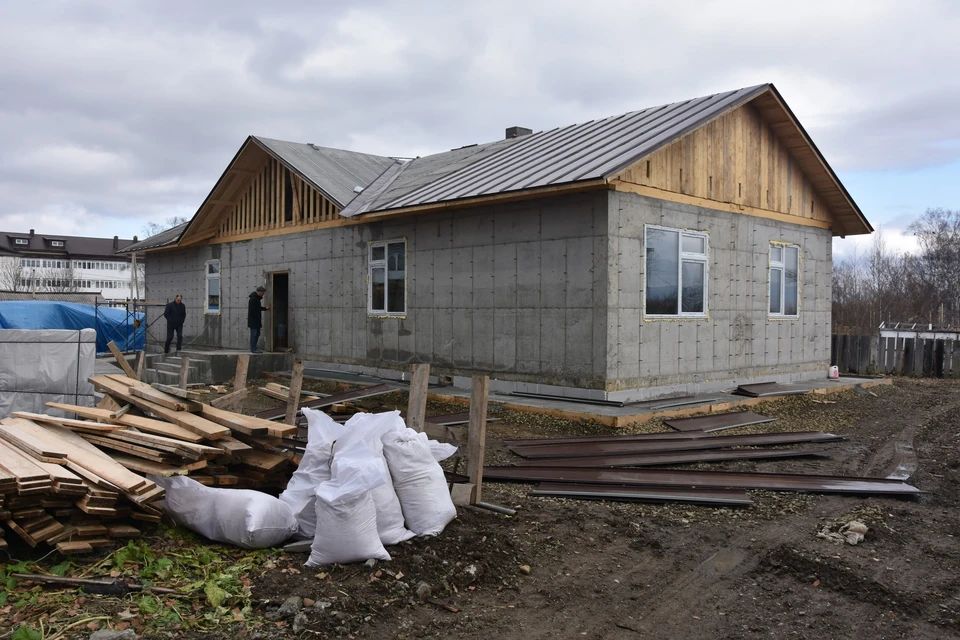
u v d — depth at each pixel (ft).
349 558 15.89
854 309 137.49
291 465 20.29
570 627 14.38
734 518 21.40
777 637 14.05
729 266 46.44
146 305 75.82
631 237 38.99
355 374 53.72
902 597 15.66
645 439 31.55
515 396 41.45
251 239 65.82
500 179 43.47
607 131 47.42
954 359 65.00
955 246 162.09
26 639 12.25
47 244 270.05
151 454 18.20
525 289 41.73
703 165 44.21
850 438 35.06
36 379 37.01
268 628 13.35
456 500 21.15
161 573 15.17
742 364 47.62
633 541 19.30
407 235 49.42
